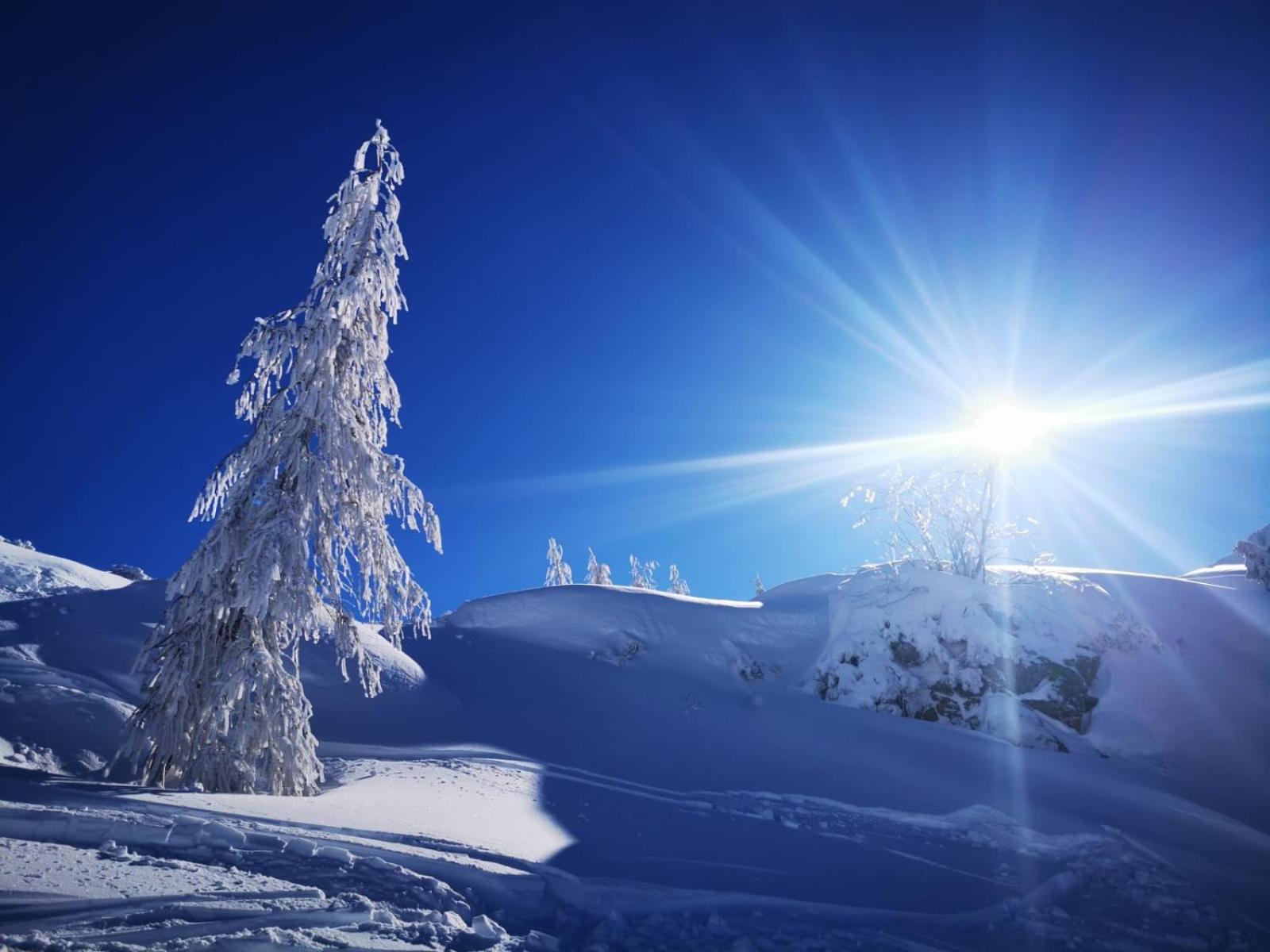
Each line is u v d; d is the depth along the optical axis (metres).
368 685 11.04
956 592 20.12
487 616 24.58
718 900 6.24
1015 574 21.53
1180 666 18.16
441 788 10.05
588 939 5.14
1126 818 11.66
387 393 11.70
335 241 11.41
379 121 11.59
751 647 21.80
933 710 18.11
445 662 20.12
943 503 22.36
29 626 14.32
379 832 6.51
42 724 11.06
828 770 13.78
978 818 11.30
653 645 21.88
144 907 4.32
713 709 17.62
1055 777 13.92
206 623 10.06
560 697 18.20
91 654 13.84
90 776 10.38
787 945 5.29
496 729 15.49
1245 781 14.17
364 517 11.02
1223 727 15.95
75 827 5.53
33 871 4.60
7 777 7.58
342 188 11.39
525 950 4.59
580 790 11.16
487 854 6.40
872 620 20.23
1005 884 7.79
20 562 25.66
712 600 25.91
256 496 10.51
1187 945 6.09
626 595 24.38
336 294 10.77
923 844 9.64
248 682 9.73
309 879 5.18
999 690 17.81
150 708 9.69
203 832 5.73
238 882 4.90
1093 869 8.67
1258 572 24.70
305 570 10.29
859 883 7.35
